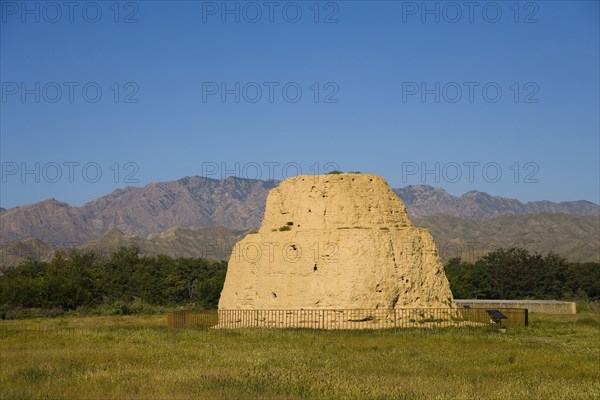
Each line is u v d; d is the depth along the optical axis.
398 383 22.12
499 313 42.84
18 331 39.81
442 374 24.25
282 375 23.00
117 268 94.88
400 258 40.94
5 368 24.94
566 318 55.16
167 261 97.38
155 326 44.50
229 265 44.44
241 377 22.59
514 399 20.08
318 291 39.75
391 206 44.00
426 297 41.44
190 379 22.28
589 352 30.61
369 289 39.34
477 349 30.52
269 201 45.56
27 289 70.38
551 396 20.55
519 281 94.50
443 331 37.56
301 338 34.16
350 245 39.88
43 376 23.23
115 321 52.47
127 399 19.30
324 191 43.09
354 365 25.89
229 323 41.66
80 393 20.20
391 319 39.44
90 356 27.89
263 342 32.81
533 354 29.08
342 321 38.62
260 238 42.62
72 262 97.25
